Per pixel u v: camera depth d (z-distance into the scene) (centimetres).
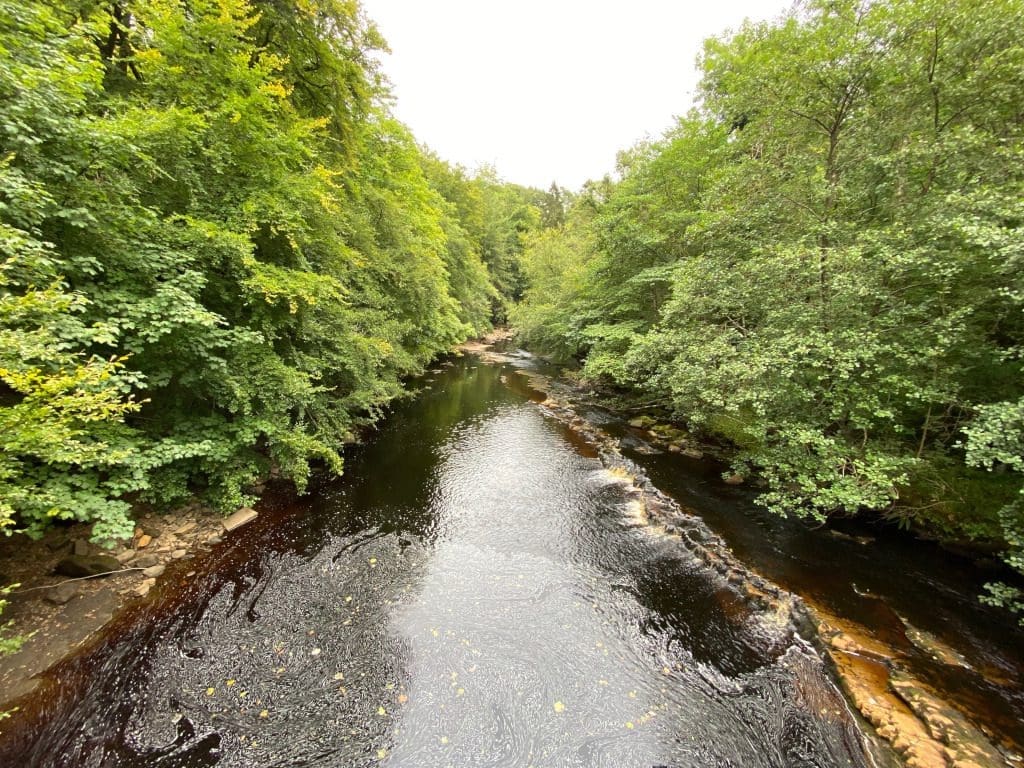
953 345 576
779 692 449
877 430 703
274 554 647
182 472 670
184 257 576
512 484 966
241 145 718
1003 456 421
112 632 470
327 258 990
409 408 1593
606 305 1764
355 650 489
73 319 406
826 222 733
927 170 657
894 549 709
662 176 1533
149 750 367
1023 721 405
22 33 446
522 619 554
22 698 383
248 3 929
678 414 1273
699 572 663
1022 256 433
